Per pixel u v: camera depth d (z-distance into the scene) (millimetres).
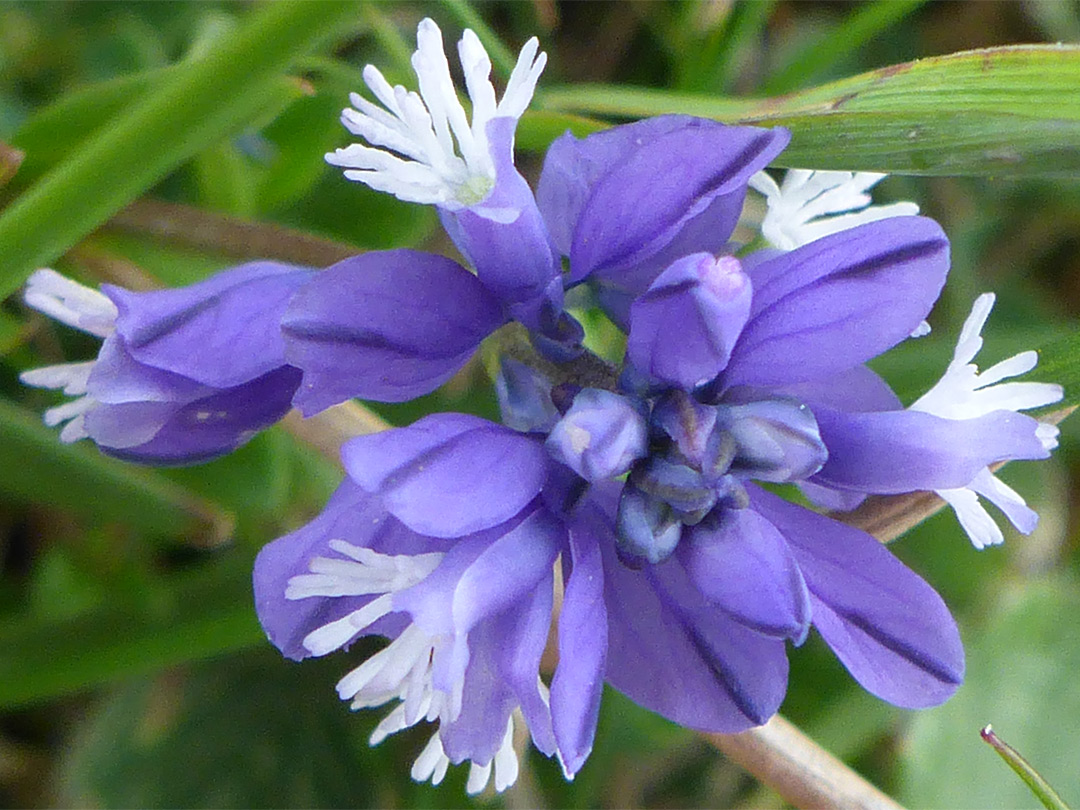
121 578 56
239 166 53
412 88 49
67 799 54
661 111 48
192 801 55
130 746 55
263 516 52
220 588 51
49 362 54
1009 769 56
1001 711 57
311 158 54
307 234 47
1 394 55
